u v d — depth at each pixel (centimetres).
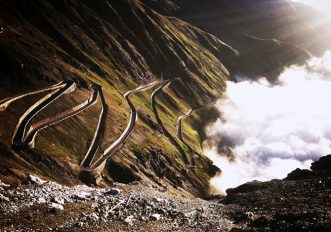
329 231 2886
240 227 3478
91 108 18138
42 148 12950
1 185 4766
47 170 11794
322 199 3850
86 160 14225
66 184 11650
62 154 13488
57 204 4338
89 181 12888
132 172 14975
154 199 4600
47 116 15312
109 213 4125
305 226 3083
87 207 4325
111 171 14612
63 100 17162
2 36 19188
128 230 3669
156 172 17200
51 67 18975
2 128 12781
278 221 3378
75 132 15462
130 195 4778
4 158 10869
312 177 5503
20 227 3744
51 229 3738
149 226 3766
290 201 4081
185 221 3872
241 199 4734
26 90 16325
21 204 4300
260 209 4066
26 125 13838
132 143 17288
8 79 16212
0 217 3928
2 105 14012
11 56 17300
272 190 4794
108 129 17112
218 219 3878
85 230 3691
